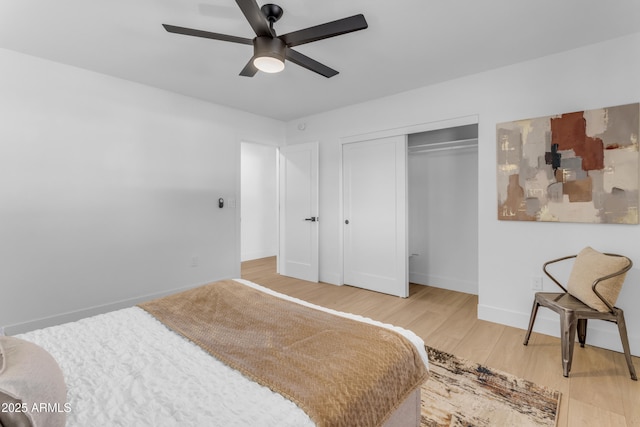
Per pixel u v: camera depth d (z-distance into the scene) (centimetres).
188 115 355
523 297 270
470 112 295
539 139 256
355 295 368
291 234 456
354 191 397
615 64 226
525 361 216
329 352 118
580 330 234
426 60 263
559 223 251
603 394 179
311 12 194
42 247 263
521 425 154
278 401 90
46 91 263
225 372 106
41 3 186
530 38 227
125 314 158
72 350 120
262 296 183
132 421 82
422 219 415
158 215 333
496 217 282
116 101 301
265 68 195
